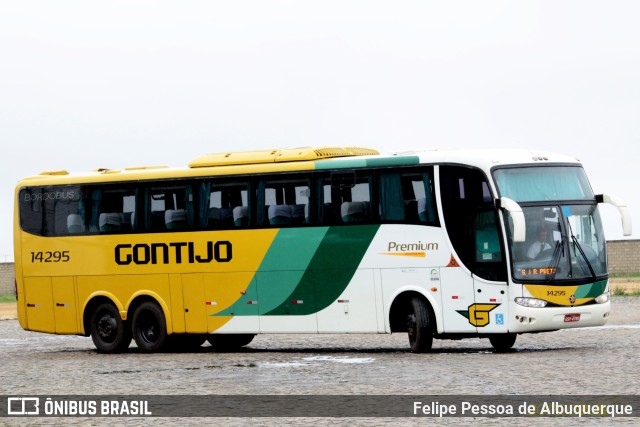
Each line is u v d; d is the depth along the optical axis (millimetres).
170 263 32344
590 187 28906
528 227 27812
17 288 34969
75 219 33969
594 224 28469
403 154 29688
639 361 25344
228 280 31438
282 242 30641
